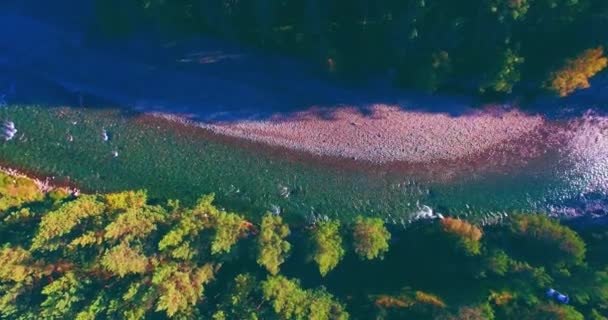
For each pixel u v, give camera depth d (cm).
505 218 5069
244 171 5131
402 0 3991
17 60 5091
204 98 5084
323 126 5069
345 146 5084
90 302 4225
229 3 4325
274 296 4181
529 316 4125
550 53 4419
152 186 5131
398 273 4691
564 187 5075
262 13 4316
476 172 5084
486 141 5062
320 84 5022
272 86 5050
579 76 4353
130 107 5116
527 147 5059
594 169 5053
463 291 4356
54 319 4191
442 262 4559
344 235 4512
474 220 5078
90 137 5156
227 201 5147
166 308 4072
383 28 4394
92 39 5072
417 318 4247
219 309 4278
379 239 4422
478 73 4550
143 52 5062
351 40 4697
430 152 5078
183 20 4734
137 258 4200
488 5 3762
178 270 4281
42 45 5088
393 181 5100
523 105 5012
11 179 4997
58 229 4178
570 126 5034
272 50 4956
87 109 5125
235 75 5050
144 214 4378
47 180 5122
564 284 4278
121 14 4734
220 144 5119
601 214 5056
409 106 5025
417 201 5100
